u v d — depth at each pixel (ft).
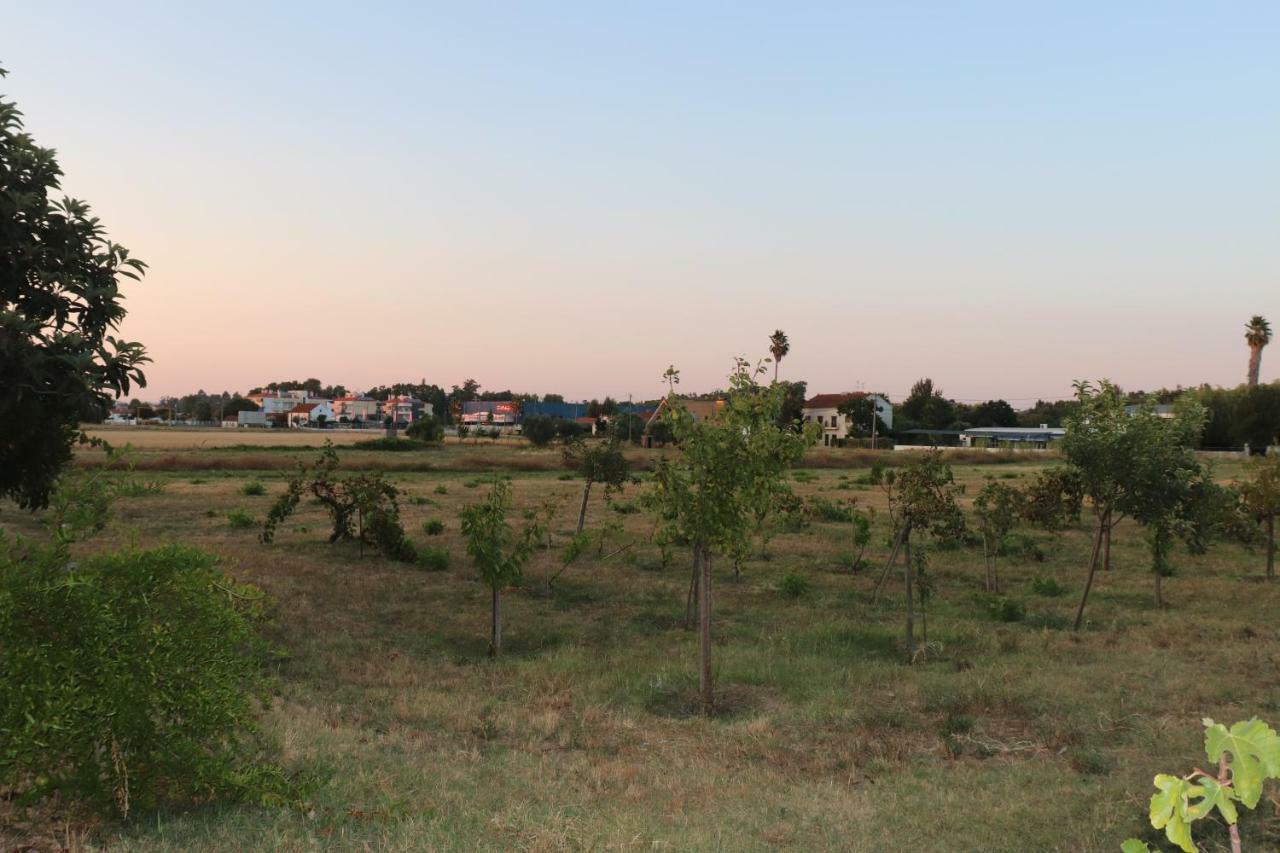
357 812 18.98
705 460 35.06
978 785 24.32
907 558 42.70
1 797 17.12
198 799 18.88
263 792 18.42
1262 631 44.75
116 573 17.92
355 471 168.66
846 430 354.13
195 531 81.05
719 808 22.15
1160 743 27.20
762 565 69.41
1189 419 48.32
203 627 18.60
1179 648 40.86
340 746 25.40
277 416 599.98
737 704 33.91
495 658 40.68
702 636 33.58
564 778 24.39
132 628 17.37
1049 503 57.52
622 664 39.55
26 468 31.68
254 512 97.96
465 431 379.35
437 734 28.76
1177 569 69.36
